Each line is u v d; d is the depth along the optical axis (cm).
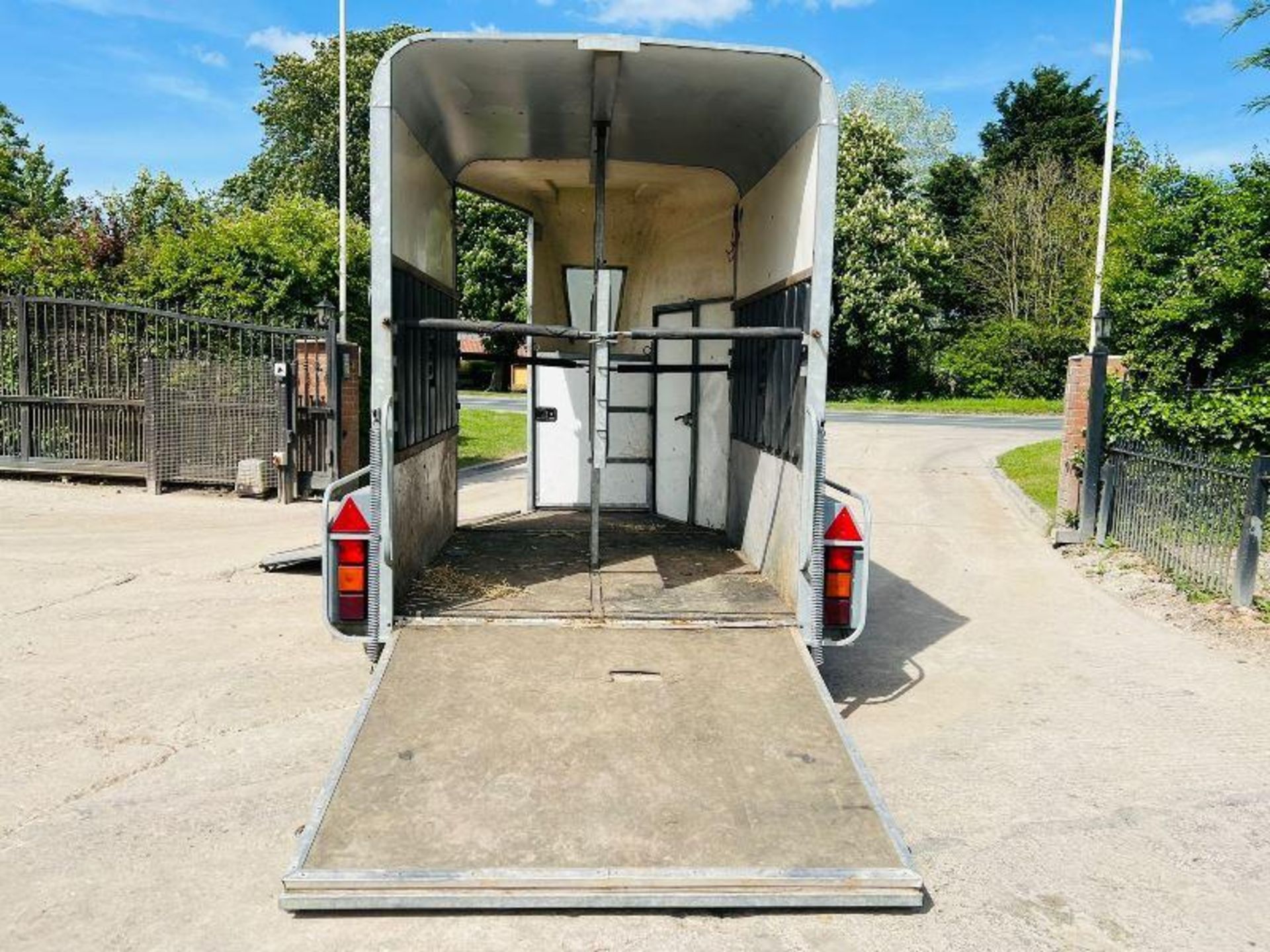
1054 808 393
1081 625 675
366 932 291
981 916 311
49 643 570
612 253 796
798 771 337
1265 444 893
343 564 422
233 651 561
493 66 465
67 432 1163
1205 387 1231
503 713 366
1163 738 470
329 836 297
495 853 292
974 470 1489
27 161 2247
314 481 1101
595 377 505
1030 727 483
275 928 292
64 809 367
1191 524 770
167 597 673
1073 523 971
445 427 616
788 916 306
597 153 545
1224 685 548
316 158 3744
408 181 475
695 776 332
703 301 715
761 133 535
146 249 1333
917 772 427
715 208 696
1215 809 393
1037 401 3306
